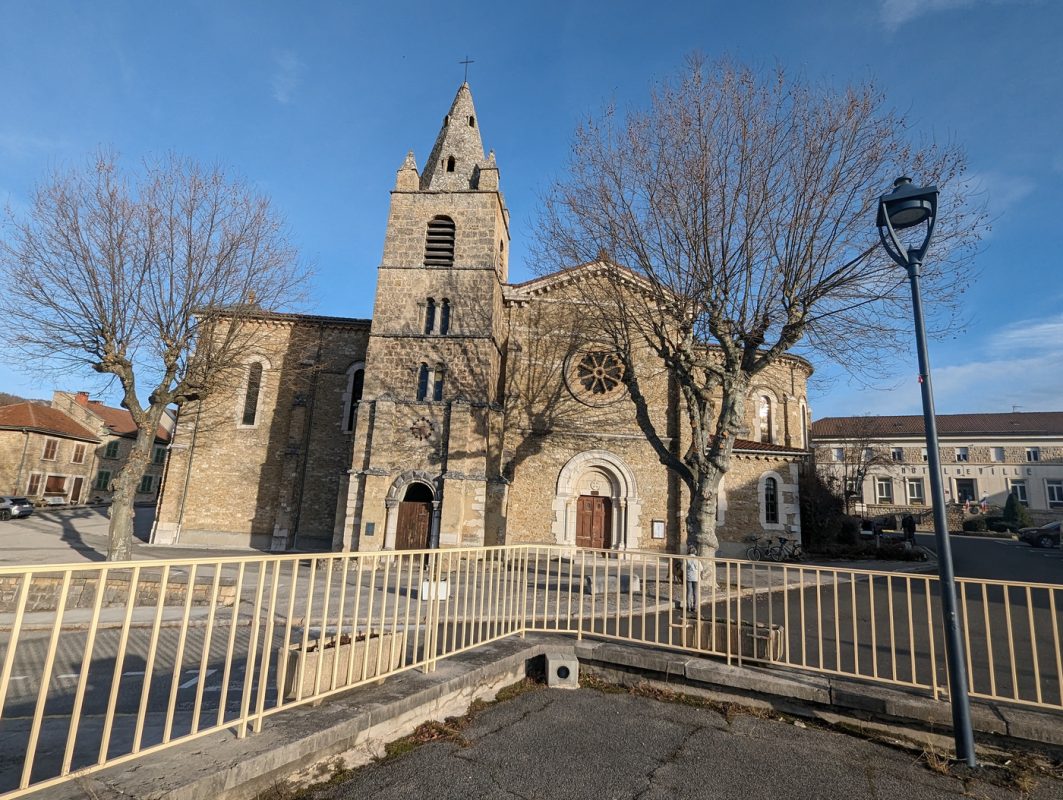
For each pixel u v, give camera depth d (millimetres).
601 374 23031
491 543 20469
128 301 16453
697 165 12750
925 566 21844
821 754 5055
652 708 5953
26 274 15812
